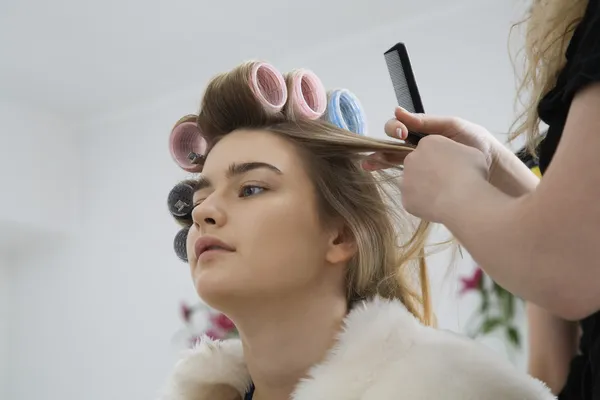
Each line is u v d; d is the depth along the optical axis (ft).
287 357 2.40
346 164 2.59
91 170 8.02
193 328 6.77
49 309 7.98
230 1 5.88
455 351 2.12
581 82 1.47
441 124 2.31
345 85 6.30
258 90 2.54
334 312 2.45
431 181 1.74
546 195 1.46
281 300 2.35
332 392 2.15
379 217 2.63
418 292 2.81
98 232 7.78
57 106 7.82
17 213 7.43
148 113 7.70
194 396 2.80
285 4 5.93
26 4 5.92
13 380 8.05
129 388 7.13
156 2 5.90
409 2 5.88
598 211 1.40
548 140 1.74
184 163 2.76
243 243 2.31
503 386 2.03
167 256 7.18
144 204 7.50
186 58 6.82
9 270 8.38
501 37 5.52
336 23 6.21
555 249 1.44
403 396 2.02
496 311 4.93
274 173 2.42
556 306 1.48
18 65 6.90
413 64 5.91
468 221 1.61
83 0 5.86
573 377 1.87
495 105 5.42
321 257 2.44
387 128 2.31
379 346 2.20
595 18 1.52
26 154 7.66
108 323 7.44
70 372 7.62
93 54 6.71
